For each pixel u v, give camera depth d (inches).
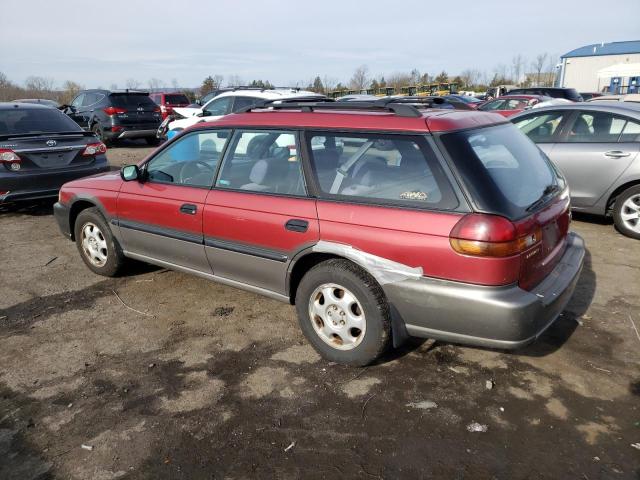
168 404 121.8
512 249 109.7
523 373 131.6
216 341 151.0
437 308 116.4
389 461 102.9
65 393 126.8
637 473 98.7
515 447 106.0
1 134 282.2
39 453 106.7
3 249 236.7
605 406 118.3
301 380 130.6
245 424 114.5
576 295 175.3
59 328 159.9
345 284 128.0
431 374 132.0
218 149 158.1
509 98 647.8
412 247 116.6
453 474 99.2
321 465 102.3
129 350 146.7
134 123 600.1
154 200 169.6
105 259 195.2
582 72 1721.2
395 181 122.0
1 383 131.3
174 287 189.8
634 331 151.1
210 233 155.0
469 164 114.5
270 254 141.8
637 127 232.8
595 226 257.1
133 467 102.7
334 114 136.9
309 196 134.7
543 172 139.4
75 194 198.4
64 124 318.7
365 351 129.1
